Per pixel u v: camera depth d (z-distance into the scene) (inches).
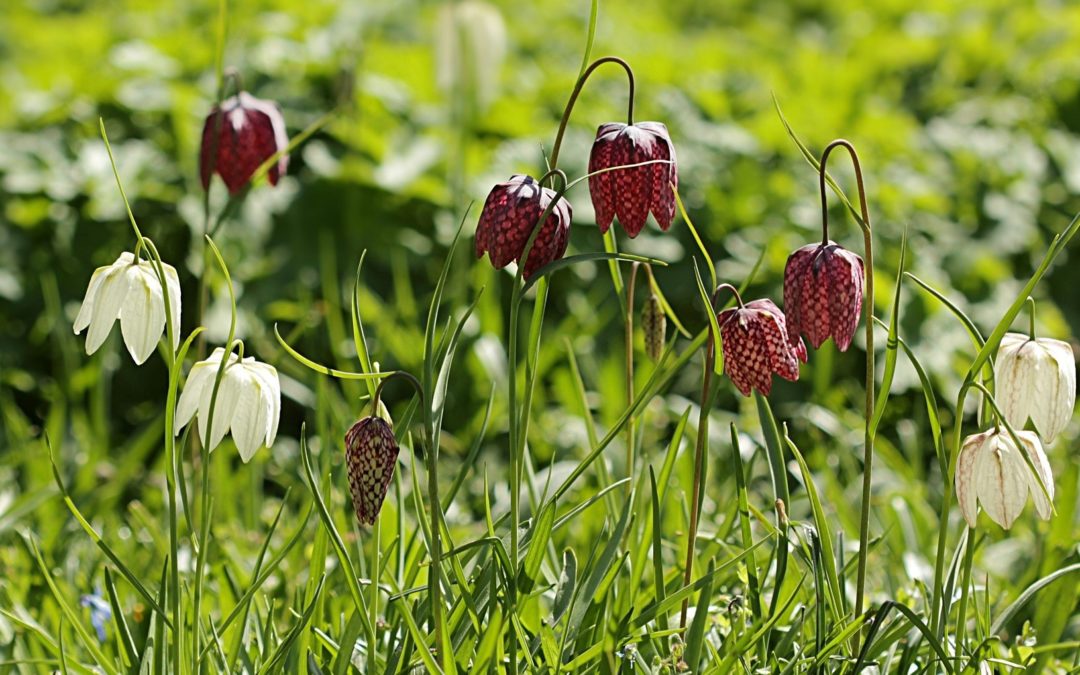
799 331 145.4
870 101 462.3
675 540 212.4
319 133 372.5
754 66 483.8
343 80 306.0
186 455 246.1
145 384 347.9
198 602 141.6
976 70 486.3
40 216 350.6
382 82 390.0
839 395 320.5
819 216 370.0
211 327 330.3
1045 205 405.7
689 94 413.4
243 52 403.9
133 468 265.6
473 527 240.8
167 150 365.7
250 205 350.6
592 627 157.8
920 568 221.0
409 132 379.2
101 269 138.9
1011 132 434.3
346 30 448.1
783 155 387.5
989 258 366.0
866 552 151.2
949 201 396.5
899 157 404.8
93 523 250.4
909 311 346.6
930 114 465.1
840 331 142.8
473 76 327.9
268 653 159.6
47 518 249.6
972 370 141.9
